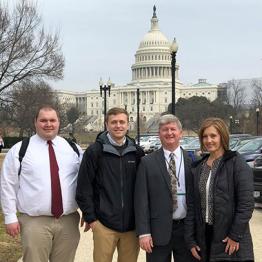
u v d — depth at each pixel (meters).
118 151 2.67
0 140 22.00
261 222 5.52
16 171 2.63
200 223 2.47
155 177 2.60
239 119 42.69
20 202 2.66
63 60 19.78
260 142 9.53
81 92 87.94
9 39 16.88
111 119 2.66
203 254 2.47
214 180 2.44
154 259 2.63
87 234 5.00
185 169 2.63
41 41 26.56
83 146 34.56
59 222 2.67
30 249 2.64
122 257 2.78
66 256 2.73
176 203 2.60
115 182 2.65
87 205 2.62
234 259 2.37
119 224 2.65
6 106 19.53
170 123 2.63
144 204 2.59
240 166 2.42
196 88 80.75
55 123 2.68
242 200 2.37
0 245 4.38
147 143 21.17
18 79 17.66
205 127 2.51
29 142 2.69
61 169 2.67
